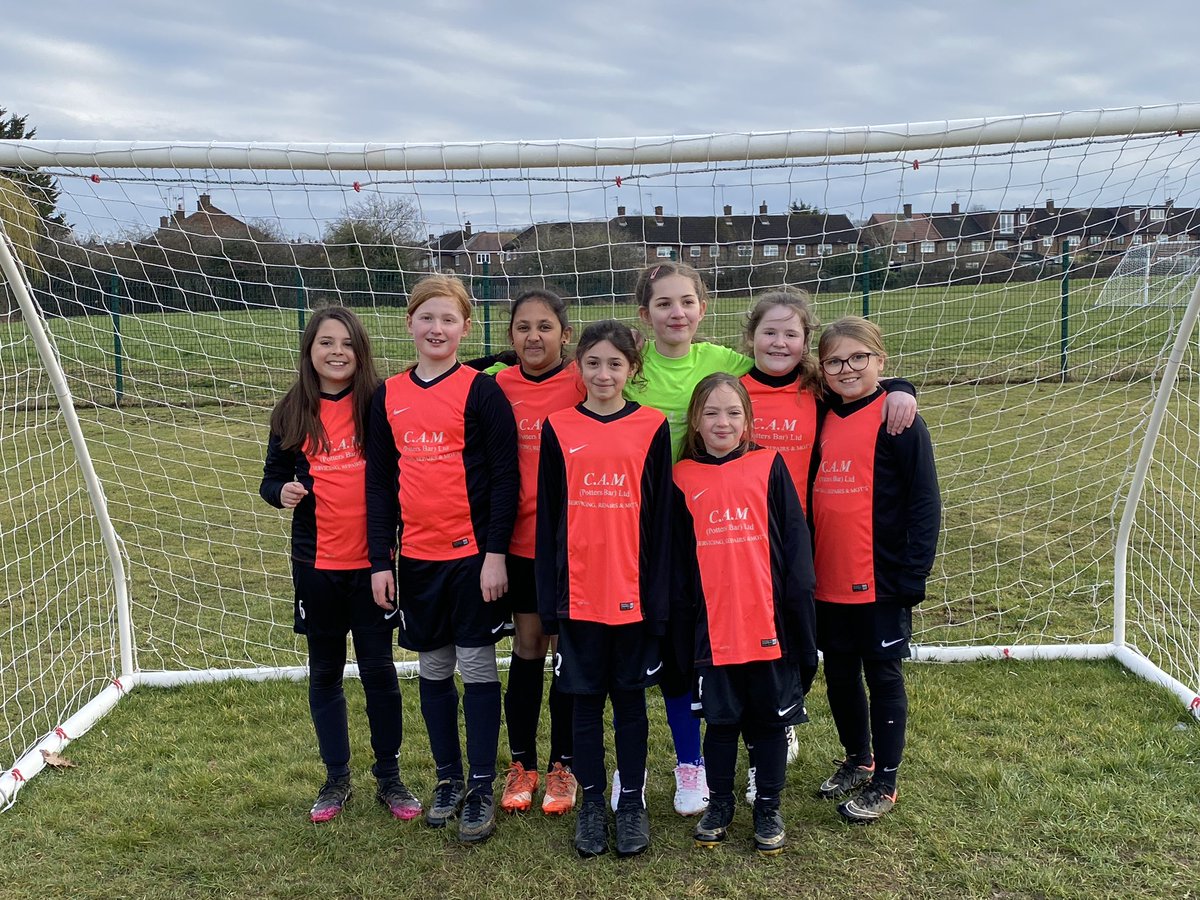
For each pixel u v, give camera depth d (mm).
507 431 2512
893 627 2492
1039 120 3012
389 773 2705
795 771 2834
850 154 3105
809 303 2732
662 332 2592
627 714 2441
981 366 5488
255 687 3580
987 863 2328
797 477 2611
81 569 5125
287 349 4562
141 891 2332
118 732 3221
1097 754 2846
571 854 2434
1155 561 4809
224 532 5957
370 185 3246
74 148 3088
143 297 4293
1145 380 4281
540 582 2412
